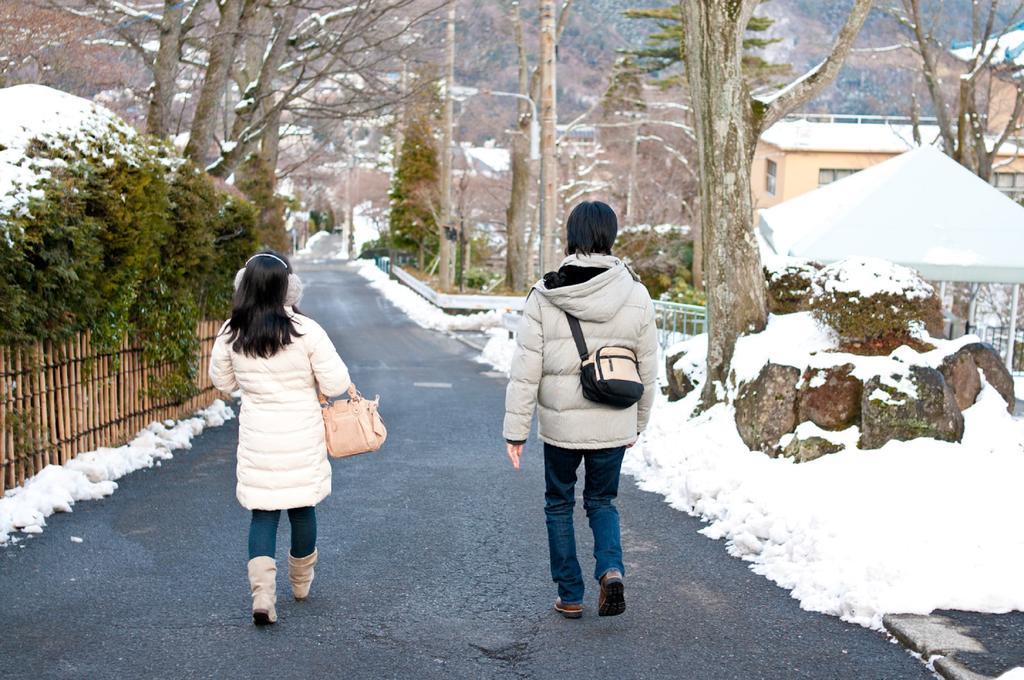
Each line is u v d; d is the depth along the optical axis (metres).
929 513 5.56
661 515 6.94
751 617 4.82
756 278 8.97
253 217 12.70
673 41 41.12
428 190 46.47
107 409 8.34
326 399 4.91
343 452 4.79
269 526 4.66
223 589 5.13
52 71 13.83
